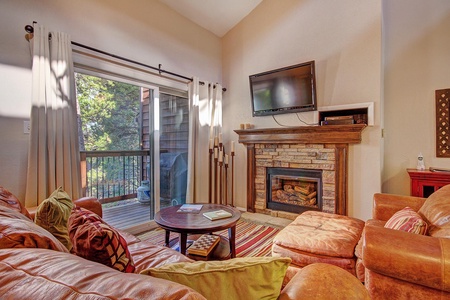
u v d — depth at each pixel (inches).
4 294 19.6
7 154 81.3
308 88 127.3
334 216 86.7
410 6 120.0
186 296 18.6
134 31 116.8
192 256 71.1
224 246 80.3
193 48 146.6
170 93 136.8
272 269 30.2
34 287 20.1
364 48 115.9
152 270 27.5
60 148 87.8
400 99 122.6
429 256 40.6
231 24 158.1
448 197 59.9
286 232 72.7
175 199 143.5
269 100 141.9
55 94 87.3
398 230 47.6
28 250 26.7
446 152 113.5
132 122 123.5
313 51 130.3
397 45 122.7
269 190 145.6
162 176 135.9
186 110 146.3
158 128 130.4
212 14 145.1
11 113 81.8
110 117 115.0
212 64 159.5
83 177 107.8
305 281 33.5
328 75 125.6
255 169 149.6
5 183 81.0
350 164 118.6
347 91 120.3
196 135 142.5
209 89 151.9
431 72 116.3
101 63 105.0
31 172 82.2
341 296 30.6
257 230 119.1
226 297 27.6
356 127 111.6
